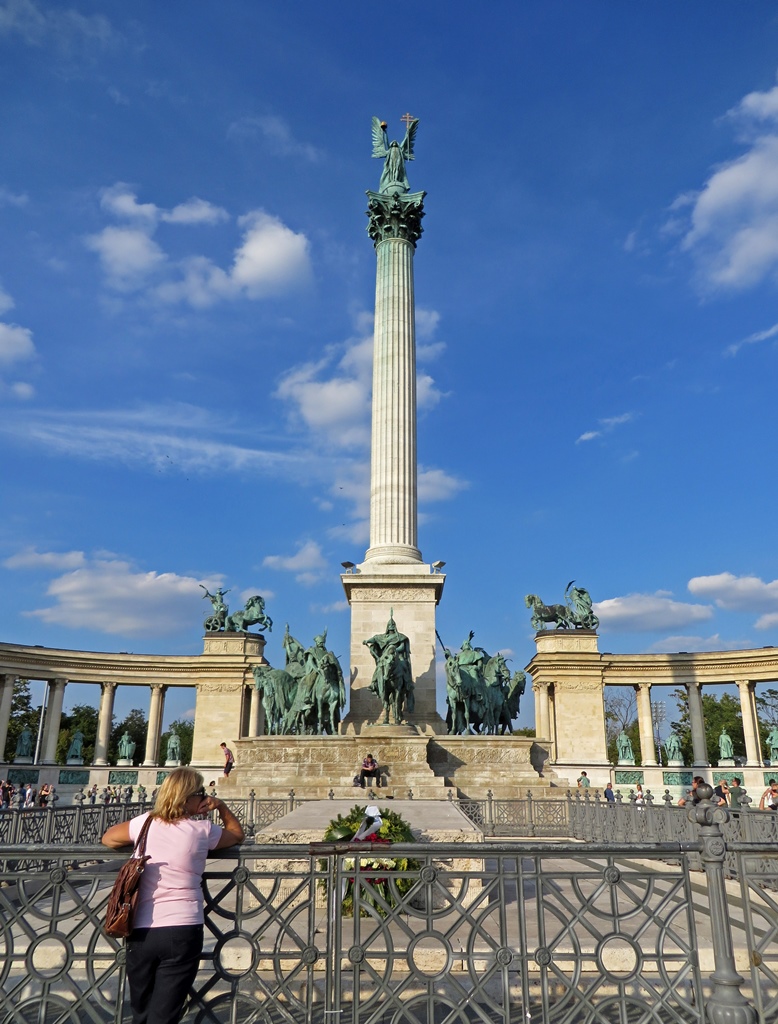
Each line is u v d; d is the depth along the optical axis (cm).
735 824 1903
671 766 7731
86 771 7212
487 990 977
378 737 3709
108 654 7644
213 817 2966
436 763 3847
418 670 4275
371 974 730
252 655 7712
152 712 7700
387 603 4362
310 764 3678
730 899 1534
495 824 2995
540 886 767
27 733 7238
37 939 725
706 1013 757
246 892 1575
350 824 1378
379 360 4772
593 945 1088
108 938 724
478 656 4538
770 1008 756
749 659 7525
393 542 4491
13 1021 705
